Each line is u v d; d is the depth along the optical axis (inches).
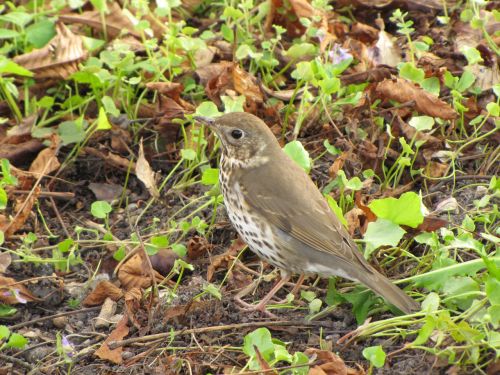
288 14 549.6
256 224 417.1
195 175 491.8
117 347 386.9
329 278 417.4
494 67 512.4
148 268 426.9
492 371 355.9
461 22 548.7
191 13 585.0
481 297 385.1
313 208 409.7
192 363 376.8
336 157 480.7
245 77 496.4
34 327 410.0
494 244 423.2
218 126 424.8
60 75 524.4
